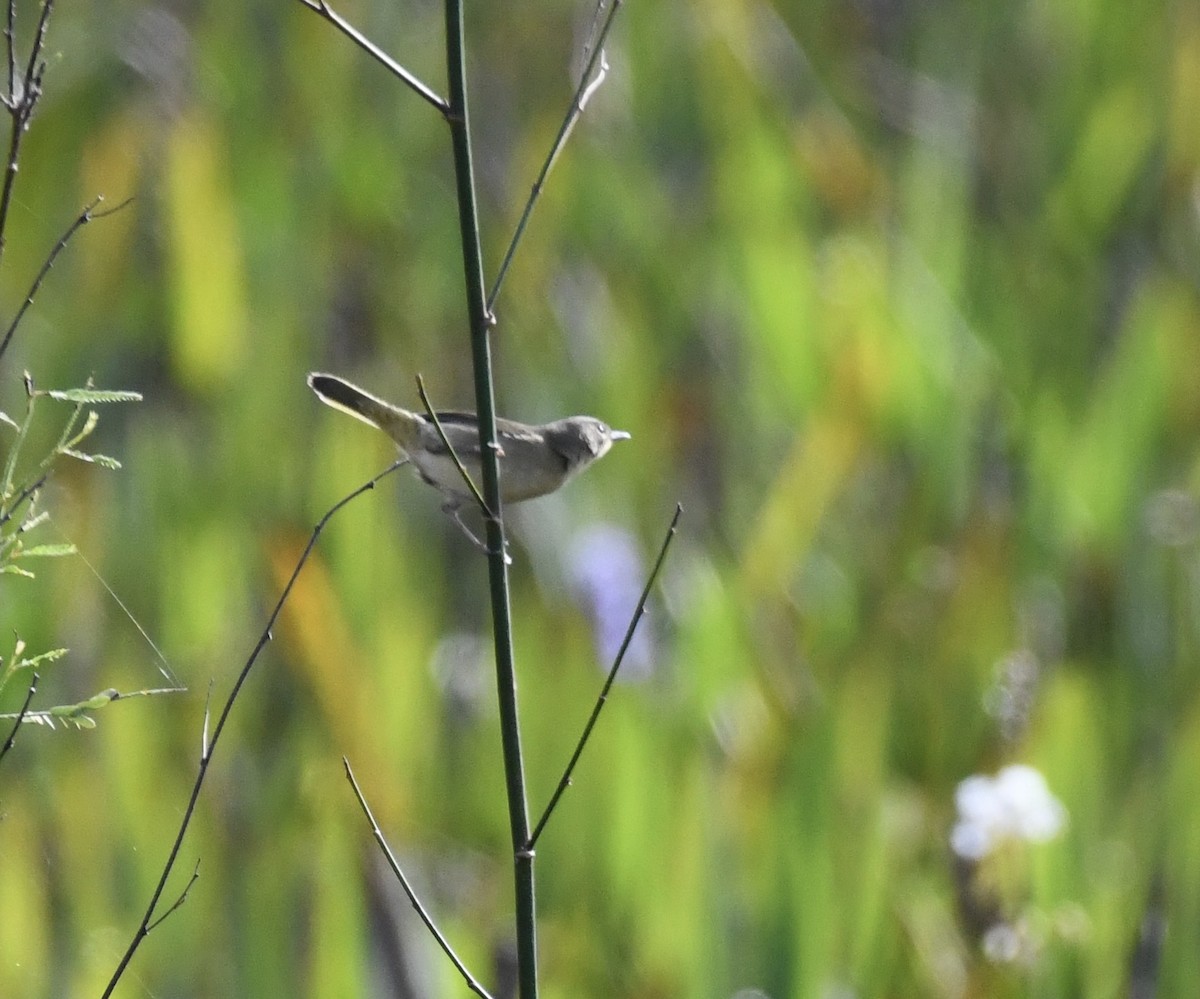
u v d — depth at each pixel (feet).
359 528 36.14
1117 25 50.80
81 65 46.98
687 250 47.55
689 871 32.04
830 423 40.16
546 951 32.53
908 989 31.71
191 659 36.45
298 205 47.11
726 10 48.21
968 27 55.72
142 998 30.76
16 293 43.55
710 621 36.35
